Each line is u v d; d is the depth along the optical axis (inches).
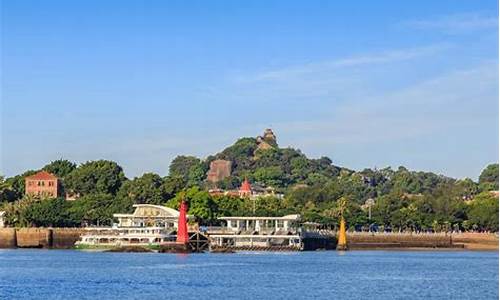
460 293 7682.1
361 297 7308.1
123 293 7347.4
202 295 7288.4
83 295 7180.1
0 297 7022.6
